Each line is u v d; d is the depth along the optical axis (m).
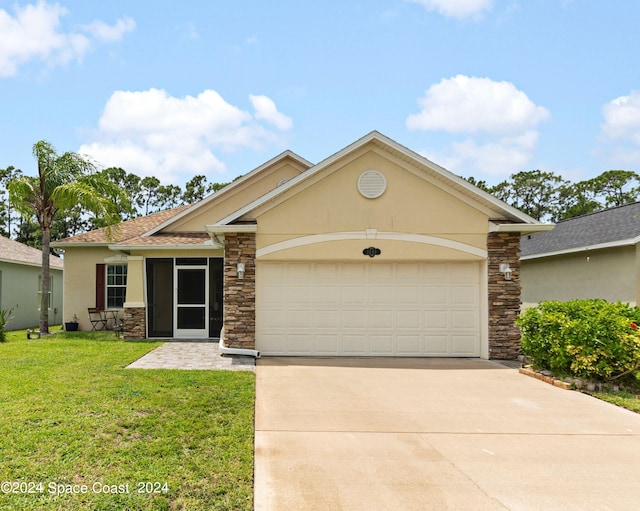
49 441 5.23
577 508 4.20
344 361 11.11
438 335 11.88
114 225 16.81
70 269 17.58
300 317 11.81
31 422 5.82
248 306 11.57
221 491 4.29
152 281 15.45
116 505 3.96
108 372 8.87
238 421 6.17
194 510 3.95
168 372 9.03
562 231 20.33
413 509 4.13
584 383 8.54
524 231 11.49
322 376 9.39
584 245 16.08
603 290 15.70
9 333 17.52
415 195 11.77
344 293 11.88
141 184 49.81
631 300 14.37
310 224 11.67
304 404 7.32
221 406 6.80
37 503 3.95
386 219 11.72
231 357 11.20
